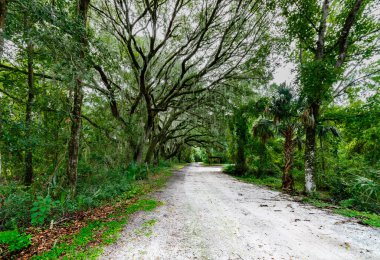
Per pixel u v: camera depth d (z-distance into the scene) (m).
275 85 12.62
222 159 36.94
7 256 3.02
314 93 8.02
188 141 30.20
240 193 8.23
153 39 10.51
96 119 11.38
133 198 7.05
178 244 3.40
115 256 3.00
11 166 7.75
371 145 10.05
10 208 4.59
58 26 4.87
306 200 6.97
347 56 9.31
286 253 3.12
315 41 9.73
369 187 6.63
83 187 7.64
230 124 16.06
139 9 10.92
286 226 4.30
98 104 11.05
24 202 5.22
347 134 10.40
